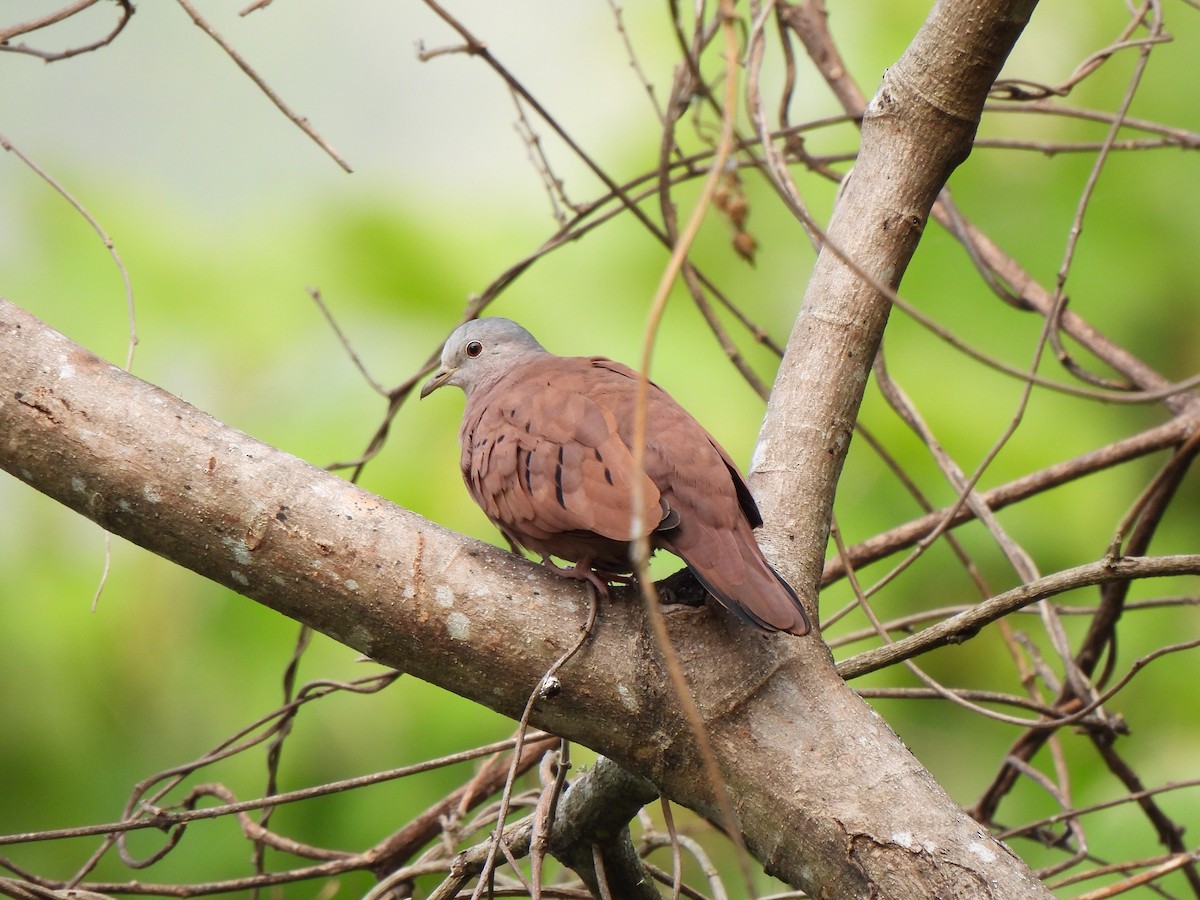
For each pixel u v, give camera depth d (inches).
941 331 253.6
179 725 482.9
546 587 231.1
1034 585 259.0
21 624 487.2
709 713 222.1
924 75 274.4
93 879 469.1
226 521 229.3
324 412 515.8
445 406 512.7
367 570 228.1
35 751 477.7
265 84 239.3
